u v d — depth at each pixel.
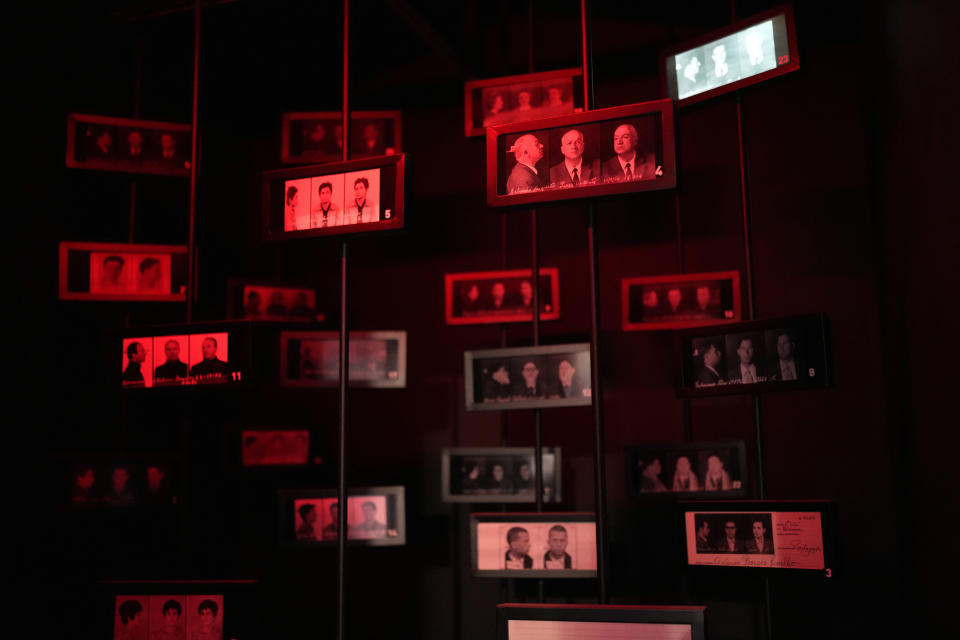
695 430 3.31
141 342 2.15
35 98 2.89
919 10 2.21
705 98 2.44
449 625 3.46
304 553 3.59
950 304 2.04
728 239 3.36
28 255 2.83
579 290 3.55
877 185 2.97
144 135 2.86
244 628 2.03
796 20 2.25
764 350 2.11
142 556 3.15
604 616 1.42
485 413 3.59
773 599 3.10
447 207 3.77
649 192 1.58
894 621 2.96
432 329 3.70
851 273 3.18
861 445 3.09
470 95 2.88
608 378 3.45
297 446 3.26
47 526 2.79
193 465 3.46
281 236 2.02
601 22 3.67
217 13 3.38
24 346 2.79
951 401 2.08
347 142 2.09
